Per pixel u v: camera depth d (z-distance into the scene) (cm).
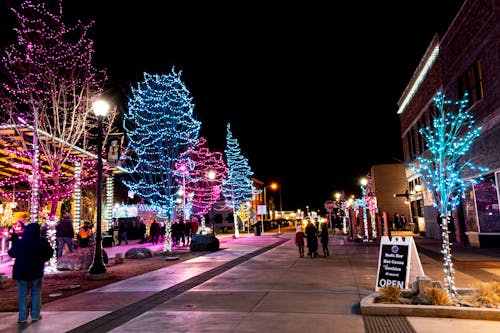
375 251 2047
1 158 2166
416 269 954
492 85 1750
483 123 1856
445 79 2312
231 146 5150
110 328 723
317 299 909
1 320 808
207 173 4309
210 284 1151
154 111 2681
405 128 3431
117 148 1947
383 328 677
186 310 838
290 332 661
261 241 3253
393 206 5184
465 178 2089
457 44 2120
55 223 1528
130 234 4134
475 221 2031
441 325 689
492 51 1738
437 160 1316
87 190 3350
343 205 4172
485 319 720
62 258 1605
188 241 2933
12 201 2466
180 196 3247
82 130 1580
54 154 1552
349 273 1303
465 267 1369
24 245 799
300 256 1859
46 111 1576
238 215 5741
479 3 1847
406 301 811
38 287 810
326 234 1891
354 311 796
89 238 1941
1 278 1190
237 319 750
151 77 2662
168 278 1305
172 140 2745
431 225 2772
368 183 4747
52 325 759
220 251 2298
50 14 1509
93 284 1234
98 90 1688
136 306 899
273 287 1074
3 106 1506
